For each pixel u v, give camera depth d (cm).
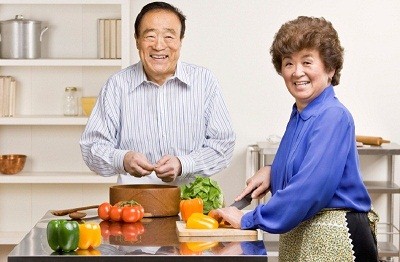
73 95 576
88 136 394
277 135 596
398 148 550
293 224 284
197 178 341
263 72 593
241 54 593
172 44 377
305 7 592
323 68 289
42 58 581
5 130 591
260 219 287
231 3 590
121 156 371
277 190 303
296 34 285
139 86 391
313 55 287
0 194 593
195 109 393
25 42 564
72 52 586
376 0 593
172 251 271
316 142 284
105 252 271
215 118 394
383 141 568
